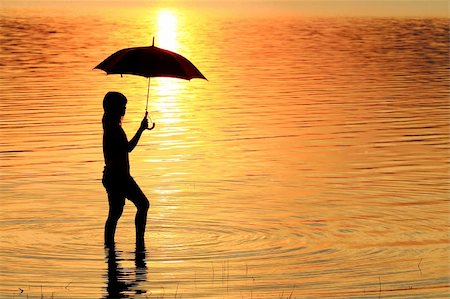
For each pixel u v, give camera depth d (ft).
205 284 51.90
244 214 69.00
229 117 118.32
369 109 125.49
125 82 155.33
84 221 66.69
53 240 61.41
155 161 89.97
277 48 222.28
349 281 52.54
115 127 61.36
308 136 104.63
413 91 144.46
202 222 66.59
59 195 75.00
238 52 210.18
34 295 49.80
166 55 60.80
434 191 77.15
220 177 82.58
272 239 61.87
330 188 78.18
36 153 93.71
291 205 71.92
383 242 61.16
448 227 65.16
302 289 51.06
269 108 126.11
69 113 120.47
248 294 50.11
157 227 65.21
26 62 182.70
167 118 117.29
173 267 55.31
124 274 53.78
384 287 51.49
